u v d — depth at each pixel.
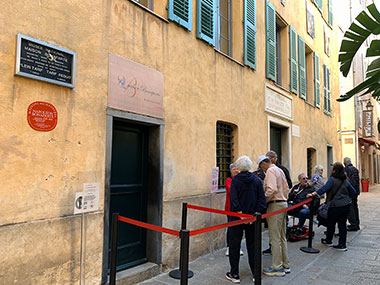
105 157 3.93
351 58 5.20
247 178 4.39
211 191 5.82
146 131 4.89
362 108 23.11
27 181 3.14
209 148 5.88
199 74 5.69
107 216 3.93
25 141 3.14
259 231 3.64
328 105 13.87
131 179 4.64
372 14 4.62
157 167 4.77
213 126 6.01
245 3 7.25
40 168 3.25
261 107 7.89
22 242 3.06
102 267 3.84
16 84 3.09
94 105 3.82
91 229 3.73
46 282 3.24
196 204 5.45
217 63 6.23
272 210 4.74
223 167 6.77
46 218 3.28
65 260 3.43
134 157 4.71
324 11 13.93
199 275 4.65
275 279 4.57
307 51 12.16
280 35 9.95
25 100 3.15
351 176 8.22
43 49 3.29
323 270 4.96
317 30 12.96
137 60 4.43
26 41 3.15
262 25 8.20
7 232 2.95
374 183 27.66
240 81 7.00
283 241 4.87
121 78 4.16
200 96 5.68
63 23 3.51
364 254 5.86
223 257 5.52
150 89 4.61
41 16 3.30
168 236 4.88
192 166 5.43
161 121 4.79
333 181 6.16
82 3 3.72
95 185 3.78
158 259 4.70
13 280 2.98
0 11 2.98
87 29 3.77
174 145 5.04
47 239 3.27
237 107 6.84
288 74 9.82
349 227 8.11
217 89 6.18
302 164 10.55
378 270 4.95
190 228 5.29
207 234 5.75
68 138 3.52
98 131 3.85
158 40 4.80
